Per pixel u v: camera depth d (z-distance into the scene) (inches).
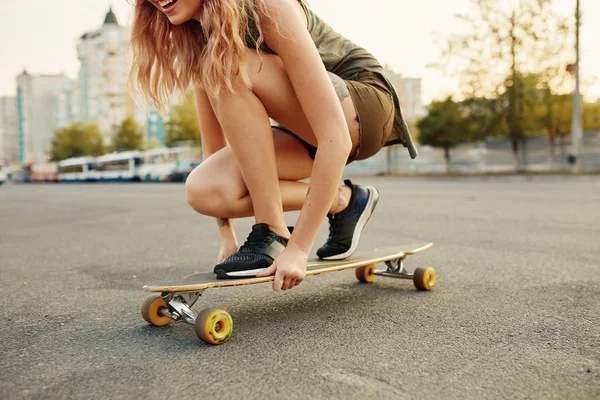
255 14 69.9
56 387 55.8
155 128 3277.6
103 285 113.5
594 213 246.2
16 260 151.2
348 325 77.5
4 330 78.7
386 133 89.3
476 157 1053.8
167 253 161.8
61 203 439.8
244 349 67.3
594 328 75.1
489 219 233.6
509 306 88.0
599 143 901.2
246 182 76.6
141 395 53.4
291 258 72.5
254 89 73.7
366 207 93.0
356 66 88.0
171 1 70.3
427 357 63.6
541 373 58.2
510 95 943.7
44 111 4643.2
